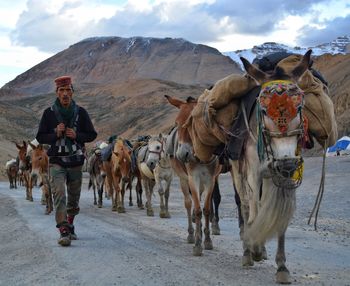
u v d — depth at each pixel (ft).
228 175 125.49
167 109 611.47
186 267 29.58
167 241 39.50
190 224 38.60
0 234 44.70
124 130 586.45
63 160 36.91
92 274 27.99
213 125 29.09
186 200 38.50
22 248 36.63
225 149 29.43
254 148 26.11
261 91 24.86
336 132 27.20
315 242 37.88
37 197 98.07
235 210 63.41
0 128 486.79
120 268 29.32
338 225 46.68
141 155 60.59
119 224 50.85
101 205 73.05
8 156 301.22
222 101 28.40
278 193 24.73
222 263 30.76
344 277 26.86
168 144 38.50
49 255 33.32
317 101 26.40
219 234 42.80
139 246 36.88
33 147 64.59
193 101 36.17
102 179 73.10
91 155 77.71
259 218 24.93
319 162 136.56
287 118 23.94
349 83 397.60
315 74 27.99
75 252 34.27
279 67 25.53
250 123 26.55
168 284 25.70
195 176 34.27
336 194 72.59
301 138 24.57
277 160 23.97
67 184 38.47
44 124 37.01
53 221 53.52
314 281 25.98
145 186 61.16
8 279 27.53
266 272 28.17
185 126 33.58
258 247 28.55
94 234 43.16
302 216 53.57
